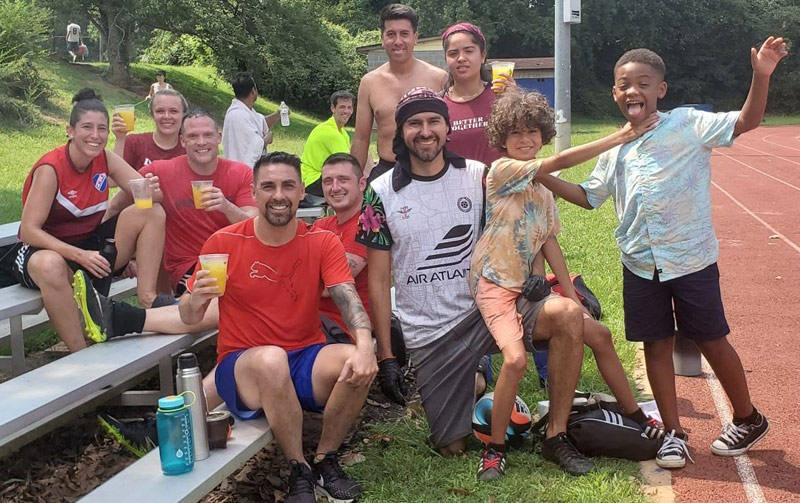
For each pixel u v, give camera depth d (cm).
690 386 494
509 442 406
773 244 1002
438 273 403
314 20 3100
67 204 447
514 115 379
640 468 384
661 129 368
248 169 521
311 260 382
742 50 5419
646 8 5172
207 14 2703
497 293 389
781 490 358
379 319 419
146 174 489
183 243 498
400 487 369
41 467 407
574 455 380
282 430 357
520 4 4903
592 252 859
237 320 383
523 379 493
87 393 353
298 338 386
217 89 2991
